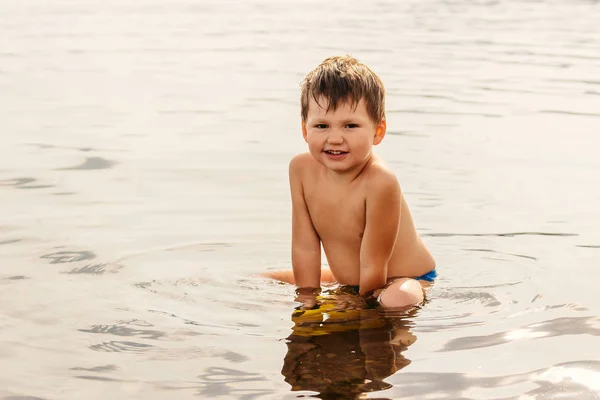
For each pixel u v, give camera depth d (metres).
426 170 6.77
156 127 8.42
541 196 6.05
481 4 21.20
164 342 3.54
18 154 7.32
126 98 9.95
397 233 4.49
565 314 3.84
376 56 12.76
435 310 3.96
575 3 21.16
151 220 5.52
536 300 4.07
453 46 13.85
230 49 13.74
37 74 11.57
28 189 6.23
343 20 17.80
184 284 4.37
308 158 4.71
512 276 4.49
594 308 3.92
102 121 8.72
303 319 3.85
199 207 5.82
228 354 3.40
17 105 9.54
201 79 11.20
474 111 9.05
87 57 13.05
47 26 16.61
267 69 11.87
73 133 8.16
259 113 9.06
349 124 4.29
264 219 5.58
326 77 4.30
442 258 4.84
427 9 20.08
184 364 3.30
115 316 3.85
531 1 21.83
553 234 5.22
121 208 5.77
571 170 6.76
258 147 7.57
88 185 6.35
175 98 9.95
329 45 13.98
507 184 6.36
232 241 5.15
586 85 10.44
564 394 2.99
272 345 3.50
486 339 3.53
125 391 3.06
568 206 5.81
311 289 4.46
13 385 3.11
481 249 4.98
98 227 5.34
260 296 4.23
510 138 7.85
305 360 3.32
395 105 9.39
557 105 9.32
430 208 5.80
